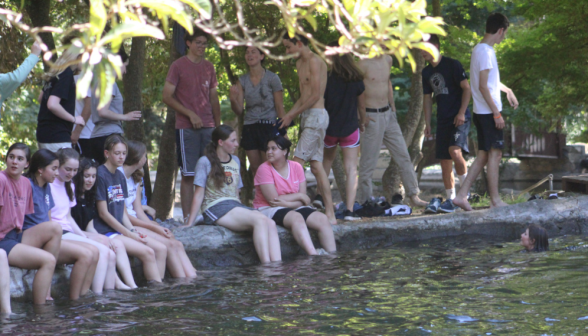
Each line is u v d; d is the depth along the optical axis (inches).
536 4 661.9
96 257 253.6
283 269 301.1
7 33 527.2
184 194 395.5
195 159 393.7
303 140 382.3
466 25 992.9
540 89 912.3
